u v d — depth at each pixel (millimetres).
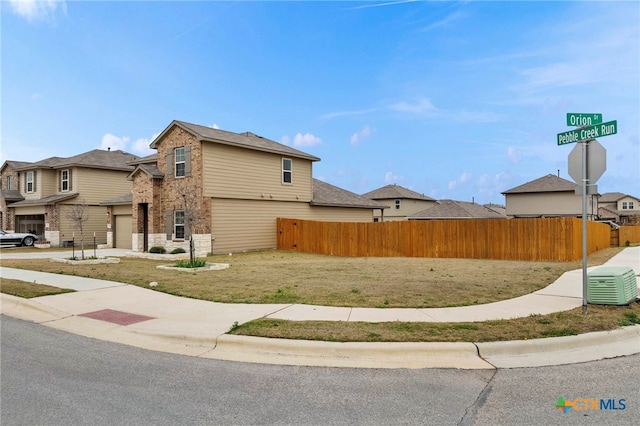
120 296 9352
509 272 13016
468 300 8508
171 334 6422
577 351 5742
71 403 4199
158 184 22328
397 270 13680
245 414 3963
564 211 42156
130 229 26250
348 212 30281
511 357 5520
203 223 20391
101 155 32281
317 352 5676
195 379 4852
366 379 4812
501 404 4152
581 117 7285
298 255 21266
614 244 29938
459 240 19531
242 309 7871
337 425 3742
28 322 7645
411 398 4305
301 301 8453
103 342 6375
